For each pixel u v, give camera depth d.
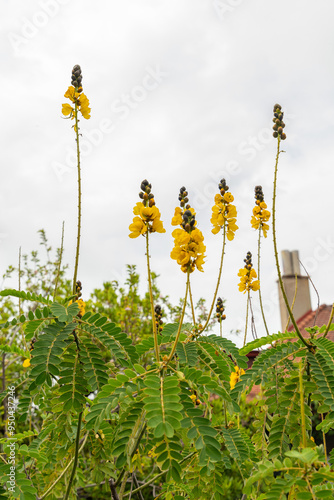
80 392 2.37
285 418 2.43
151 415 1.83
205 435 1.92
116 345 2.44
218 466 2.58
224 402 2.56
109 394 2.12
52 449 2.75
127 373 2.13
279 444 2.39
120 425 2.11
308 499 1.66
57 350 2.25
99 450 2.81
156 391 1.93
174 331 2.72
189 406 2.04
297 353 2.56
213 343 2.74
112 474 2.81
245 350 2.75
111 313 7.50
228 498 5.35
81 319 2.51
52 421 2.75
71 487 2.68
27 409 2.59
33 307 4.29
